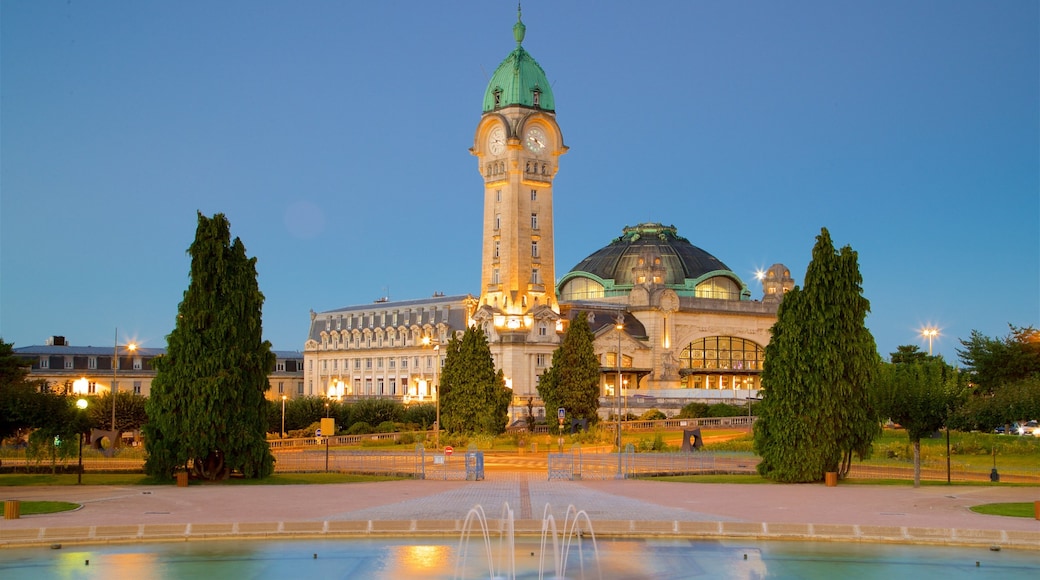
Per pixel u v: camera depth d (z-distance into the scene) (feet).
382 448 419.33
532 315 599.16
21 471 281.13
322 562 151.64
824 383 251.39
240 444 258.57
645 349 641.40
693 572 145.59
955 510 193.16
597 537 170.40
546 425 489.26
